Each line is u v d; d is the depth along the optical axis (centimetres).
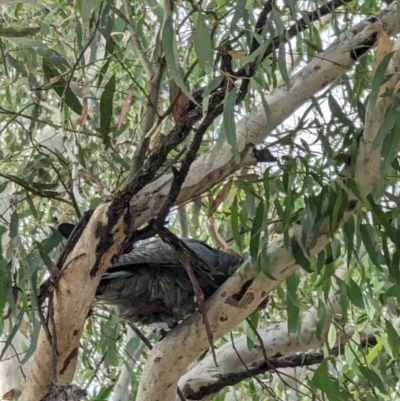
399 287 271
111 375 435
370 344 376
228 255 315
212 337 257
